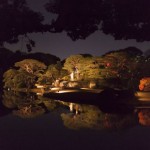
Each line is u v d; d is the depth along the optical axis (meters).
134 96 25.98
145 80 28.81
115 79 32.22
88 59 35.72
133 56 33.41
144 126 17.50
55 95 33.53
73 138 15.02
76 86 35.06
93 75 33.09
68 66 38.34
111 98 25.83
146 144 13.80
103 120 19.75
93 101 27.69
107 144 13.85
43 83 42.47
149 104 24.31
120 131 16.36
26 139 14.88
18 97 37.09
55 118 21.08
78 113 23.02
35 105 28.83
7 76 46.12
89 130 16.77
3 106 28.59
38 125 18.53
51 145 13.77
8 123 19.34
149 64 31.78
